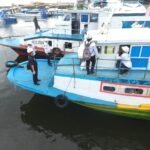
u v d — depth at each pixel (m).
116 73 11.97
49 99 14.45
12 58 22.30
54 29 21.38
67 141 11.12
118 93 11.58
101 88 11.72
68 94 12.03
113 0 24.80
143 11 18.30
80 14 19.98
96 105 11.70
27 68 13.53
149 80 11.24
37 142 11.04
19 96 14.88
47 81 13.07
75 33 20.58
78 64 13.05
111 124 12.18
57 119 12.62
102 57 12.04
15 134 11.53
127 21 17.61
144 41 11.40
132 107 11.29
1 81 16.84
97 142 11.08
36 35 21.05
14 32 36.16
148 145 10.89
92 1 25.78
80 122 12.35
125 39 11.58
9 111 13.34
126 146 10.84
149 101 11.41
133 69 12.12
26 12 52.91
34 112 13.23
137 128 11.88
